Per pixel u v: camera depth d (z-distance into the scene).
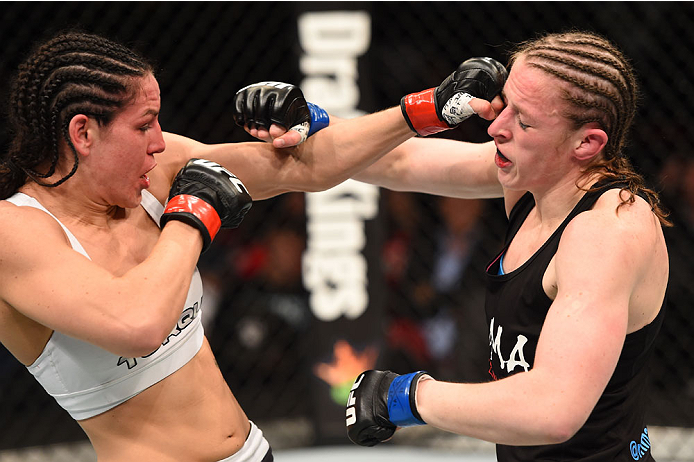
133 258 3.59
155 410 3.57
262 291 10.48
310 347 9.03
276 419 9.91
